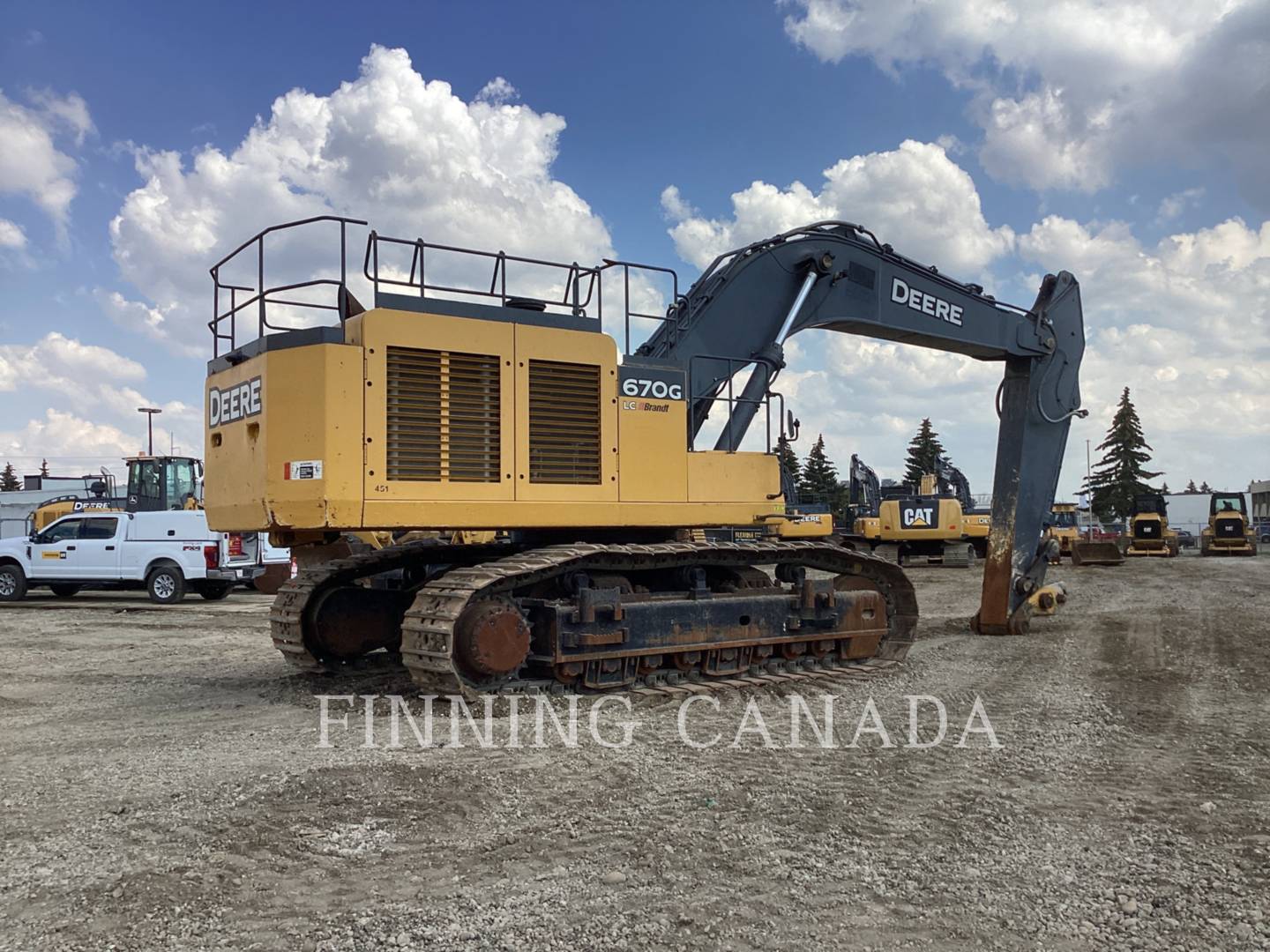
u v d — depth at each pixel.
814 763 6.09
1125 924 3.81
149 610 17.48
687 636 8.50
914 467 72.44
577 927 3.75
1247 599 18.12
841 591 10.20
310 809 5.05
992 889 4.14
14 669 10.39
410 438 7.54
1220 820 5.07
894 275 11.15
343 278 7.55
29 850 4.54
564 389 8.27
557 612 7.77
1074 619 14.48
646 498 8.61
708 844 4.62
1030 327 12.46
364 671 9.35
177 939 3.65
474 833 4.74
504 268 8.16
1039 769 6.04
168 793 5.37
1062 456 13.13
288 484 7.24
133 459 25.92
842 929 3.76
